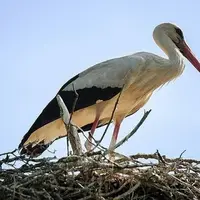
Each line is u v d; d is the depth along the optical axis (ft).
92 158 40.57
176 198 40.73
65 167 39.91
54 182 39.45
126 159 41.37
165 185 40.93
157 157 42.52
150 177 40.65
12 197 38.65
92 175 40.29
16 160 40.45
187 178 41.93
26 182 39.14
